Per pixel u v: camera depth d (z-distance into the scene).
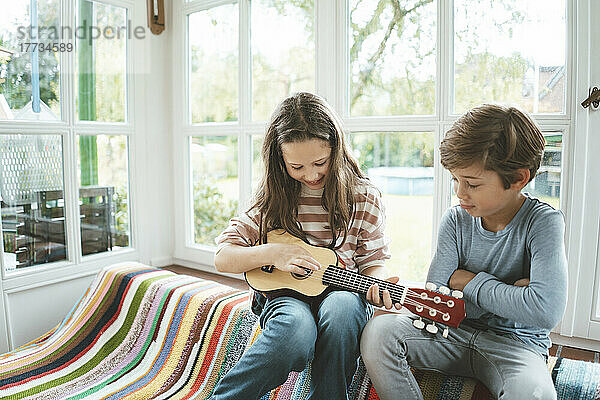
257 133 2.26
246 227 1.46
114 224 2.43
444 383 1.28
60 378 1.65
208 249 2.49
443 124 1.80
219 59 2.39
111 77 2.37
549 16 1.62
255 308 1.44
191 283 1.90
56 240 2.20
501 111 1.13
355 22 1.97
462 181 1.15
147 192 2.54
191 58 2.51
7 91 2.01
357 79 1.99
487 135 1.10
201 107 2.49
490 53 1.72
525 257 1.20
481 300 1.17
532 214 1.18
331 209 1.37
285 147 1.30
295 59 2.14
